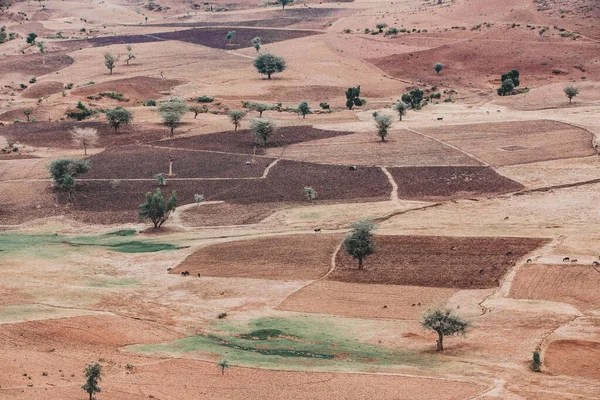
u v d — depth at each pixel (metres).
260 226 125.69
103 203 140.88
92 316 84.50
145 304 91.81
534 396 62.03
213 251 111.94
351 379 67.00
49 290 94.75
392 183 147.12
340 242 113.19
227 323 84.88
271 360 72.69
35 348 74.69
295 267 103.88
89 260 109.94
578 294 88.31
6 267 105.06
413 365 70.44
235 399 63.12
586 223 117.44
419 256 105.38
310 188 139.12
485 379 66.12
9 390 62.31
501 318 82.06
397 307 88.12
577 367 68.62
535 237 110.31
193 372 69.25
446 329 73.56
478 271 98.31
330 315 86.62
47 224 131.00
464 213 127.00
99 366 62.31
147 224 129.38
